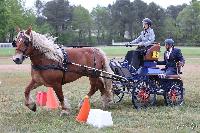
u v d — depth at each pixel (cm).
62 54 1065
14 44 1034
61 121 983
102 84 1180
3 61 3850
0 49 6919
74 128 912
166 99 1219
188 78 2162
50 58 1040
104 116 931
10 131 882
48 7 10250
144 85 1170
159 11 10712
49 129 897
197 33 10225
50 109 1171
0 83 1883
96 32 11531
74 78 1098
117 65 1188
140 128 914
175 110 1144
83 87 1734
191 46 9544
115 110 1151
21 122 980
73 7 10788
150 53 1186
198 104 1263
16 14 7562
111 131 877
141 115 1067
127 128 912
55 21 10244
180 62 1251
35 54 1029
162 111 1130
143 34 1216
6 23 5978
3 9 5897
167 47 1263
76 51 1110
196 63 3569
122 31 11131
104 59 1164
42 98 1246
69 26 10506
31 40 1016
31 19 8594
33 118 1030
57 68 1047
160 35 10425
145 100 1171
